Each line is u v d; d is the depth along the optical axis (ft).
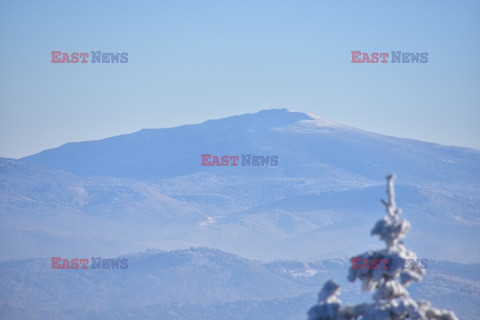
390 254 169.27
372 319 167.53
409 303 167.63
